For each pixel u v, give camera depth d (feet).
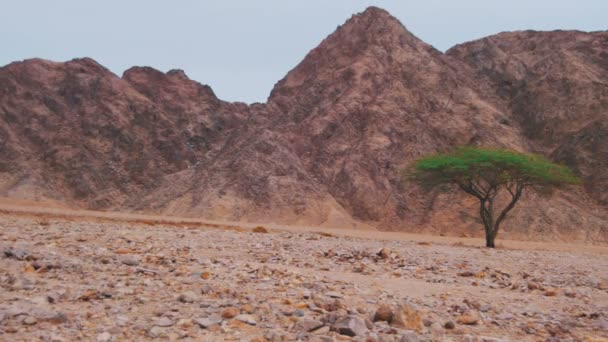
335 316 30.81
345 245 86.63
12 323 26.68
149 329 27.50
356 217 301.02
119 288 35.09
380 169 320.50
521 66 383.65
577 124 330.95
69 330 26.50
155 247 60.49
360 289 44.14
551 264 81.41
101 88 456.45
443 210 292.20
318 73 406.21
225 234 92.79
